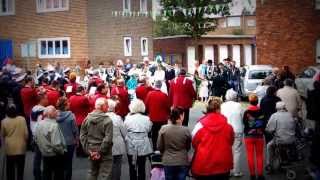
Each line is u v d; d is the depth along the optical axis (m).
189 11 40.88
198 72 30.89
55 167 11.15
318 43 35.31
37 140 11.05
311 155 11.41
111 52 37.25
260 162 12.11
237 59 51.78
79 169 14.22
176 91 18.64
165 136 9.59
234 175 12.79
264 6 35.94
